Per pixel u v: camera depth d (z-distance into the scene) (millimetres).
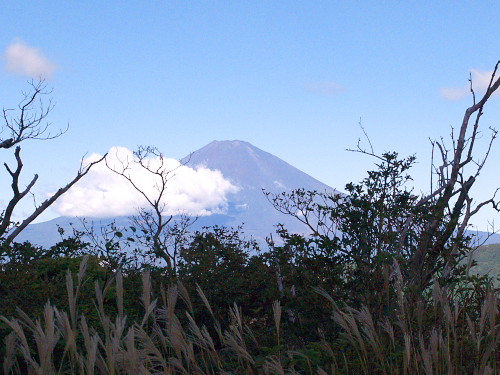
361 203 6641
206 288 8297
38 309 6102
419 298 5340
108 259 8641
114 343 2416
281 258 7086
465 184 8750
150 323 6590
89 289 7004
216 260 9180
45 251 8453
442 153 9172
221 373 3131
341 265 6395
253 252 9727
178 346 2877
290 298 6578
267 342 6297
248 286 8289
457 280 5871
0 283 6492
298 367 4586
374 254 6609
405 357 3320
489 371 2951
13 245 7926
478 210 8539
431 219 7273
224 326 8219
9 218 11273
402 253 7090
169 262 9789
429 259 7031
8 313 5996
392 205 7195
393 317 5180
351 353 4375
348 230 6648
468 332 4328
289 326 6430
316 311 6227
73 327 2473
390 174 7297
